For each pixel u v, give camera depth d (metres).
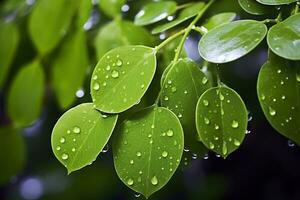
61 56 0.63
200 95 0.47
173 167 0.45
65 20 0.62
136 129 0.45
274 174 1.04
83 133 0.46
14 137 0.68
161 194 1.05
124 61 0.46
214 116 0.45
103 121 0.46
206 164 1.07
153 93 0.52
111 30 0.57
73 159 0.45
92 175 1.04
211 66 0.50
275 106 0.46
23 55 0.71
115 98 0.46
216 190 1.06
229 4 0.55
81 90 0.62
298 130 0.46
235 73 0.79
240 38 0.45
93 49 0.63
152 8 0.54
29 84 0.66
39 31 0.63
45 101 0.80
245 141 1.03
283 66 0.46
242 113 0.45
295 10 0.47
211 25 0.50
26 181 1.06
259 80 0.46
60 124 0.46
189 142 0.47
